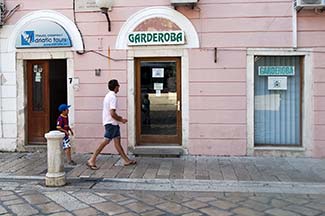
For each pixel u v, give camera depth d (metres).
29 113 10.74
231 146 9.87
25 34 10.28
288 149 9.78
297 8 9.38
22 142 10.53
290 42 9.66
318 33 9.61
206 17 9.80
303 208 6.03
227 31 9.77
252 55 9.76
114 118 8.55
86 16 10.14
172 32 9.84
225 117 9.85
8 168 8.75
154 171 8.38
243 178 7.82
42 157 9.88
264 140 10.17
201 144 9.93
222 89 9.84
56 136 7.34
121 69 10.09
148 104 10.30
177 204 6.23
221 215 5.68
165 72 10.18
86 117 10.23
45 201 6.40
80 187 7.28
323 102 9.67
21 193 6.89
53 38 10.18
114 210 5.92
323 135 9.70
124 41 10.03
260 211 5.88
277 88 10.05
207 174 8.13
